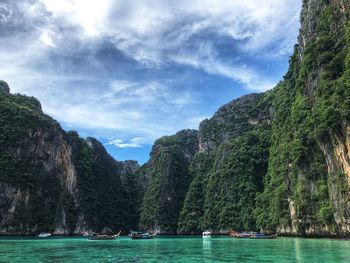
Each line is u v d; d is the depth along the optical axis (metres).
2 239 93.25
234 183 124.75
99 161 165.75
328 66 60.28
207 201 135.12
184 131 190.88
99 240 87.94
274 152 102.25
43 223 123.50
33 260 38.28
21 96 150.38
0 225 113.69
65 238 102.62
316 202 66.38
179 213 147.25
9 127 124.81
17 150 123.88
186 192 154.50
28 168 125.19
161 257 40.94
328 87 58.88
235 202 121.69
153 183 158.25
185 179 158.50
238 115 157.00
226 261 35.19
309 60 69.06
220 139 157.88
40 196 126.00
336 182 56.62
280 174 92.94
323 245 48.84
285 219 82.44
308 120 68.88
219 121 163.88
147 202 155.25
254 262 33.31
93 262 36.31
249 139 133.25
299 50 85.31
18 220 116.88
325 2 70.69
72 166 141.88
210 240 81.12
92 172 153.12
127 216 162.25
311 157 69.12
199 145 168.25
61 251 50.44
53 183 132.62
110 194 159.38
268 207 97.25
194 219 136.88
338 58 59.03
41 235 113.94
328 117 54.97
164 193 150.75
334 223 59.62
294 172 78.88
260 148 129.38
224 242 69.88
